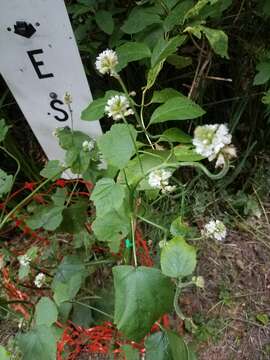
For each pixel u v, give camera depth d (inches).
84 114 13.6
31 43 14.1
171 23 13.8
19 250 20.4
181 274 10.6
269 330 18.6
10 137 20.7
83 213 16.5
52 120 17.0
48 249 19.8
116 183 11.3
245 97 19.9
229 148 8.6
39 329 12.4
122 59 13.6
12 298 17.6
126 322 10.6
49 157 19.0
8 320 19.3
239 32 18.8
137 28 14.7
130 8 17.3
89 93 15.9
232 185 23.2
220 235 12.8
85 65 18.7
